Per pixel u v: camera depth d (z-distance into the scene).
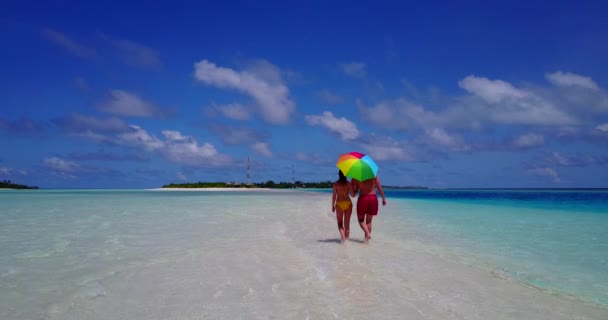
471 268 5.89
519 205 23.20
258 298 4.39
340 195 8.12
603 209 19.25
